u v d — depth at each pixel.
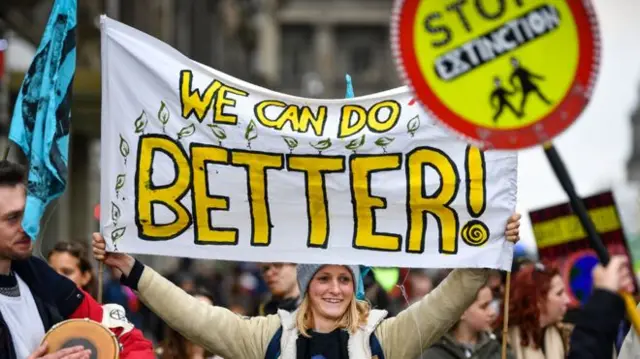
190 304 10.14
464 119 8.19
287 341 10.03
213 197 10.59
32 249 9.31
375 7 180.12
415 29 8.21
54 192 9.91
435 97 8.21
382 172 10.56
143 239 10.54
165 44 10.62
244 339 10.12
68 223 41.78
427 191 10.51
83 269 13.96
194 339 10.14
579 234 15.07
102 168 10.59
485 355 13.05
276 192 10.59
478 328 12.92
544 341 13.67
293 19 180.25
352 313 10.12
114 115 10.61
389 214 10.54
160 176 10.59
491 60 8.18
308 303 10.20
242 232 10.59
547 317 13.54
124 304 22.03
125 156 10.59
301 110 10.64
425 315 10.15
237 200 10.58
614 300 8.44
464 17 8.18
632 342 10.49
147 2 51.91
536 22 8.12
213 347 10.12
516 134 8.15
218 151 10.59
